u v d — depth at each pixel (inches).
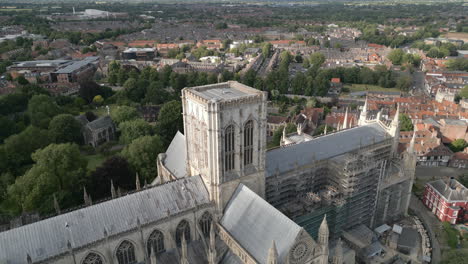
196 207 3516.2
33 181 4830.2
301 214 4065.0
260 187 3855.8
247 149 3631.9
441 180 5748.0
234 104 3294.8
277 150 4557.1
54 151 5398.6
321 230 3208.7
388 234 5083.7
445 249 4854.8
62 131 7687.0
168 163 4771.2
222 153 3422.7
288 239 3009.4
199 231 3565.5
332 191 4340.6
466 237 5064.0
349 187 4397.1
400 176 5137.8
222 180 3523.6
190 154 3890.3
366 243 4534.9
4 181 5580.7
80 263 3031.5
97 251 3083.2
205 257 3523.6
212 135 3289.9
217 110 3174.2
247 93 3661.4
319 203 4200.3
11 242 2847.0
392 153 5561.0
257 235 3245.6
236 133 3440.0
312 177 4630.9
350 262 4308.6
